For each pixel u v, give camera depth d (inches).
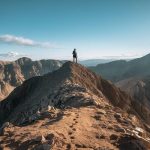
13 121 3006.9
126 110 3890.3
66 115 1398.9
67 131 1140.5
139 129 1486.2
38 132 1075.3
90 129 1229.1
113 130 1274.6
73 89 2507.4
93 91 3661.4
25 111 2967.5
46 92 3223.4
